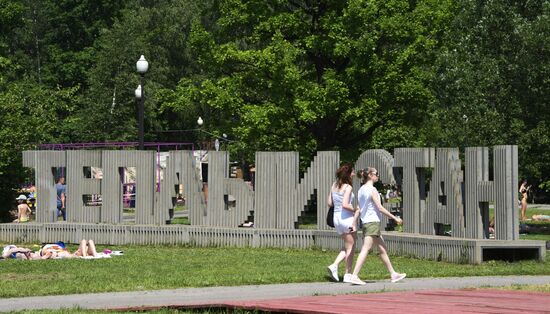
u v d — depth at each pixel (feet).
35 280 71.56
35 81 313.12
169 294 62.75
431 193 96.63
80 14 341.00
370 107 159.43
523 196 174.29
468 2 161.58
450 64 155.94
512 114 140.97
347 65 166.91
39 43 335.67
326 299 52.37
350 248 70.13
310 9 166.71
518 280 70.49
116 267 82.48
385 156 101.30
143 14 313.53
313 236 104.27
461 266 83.46
